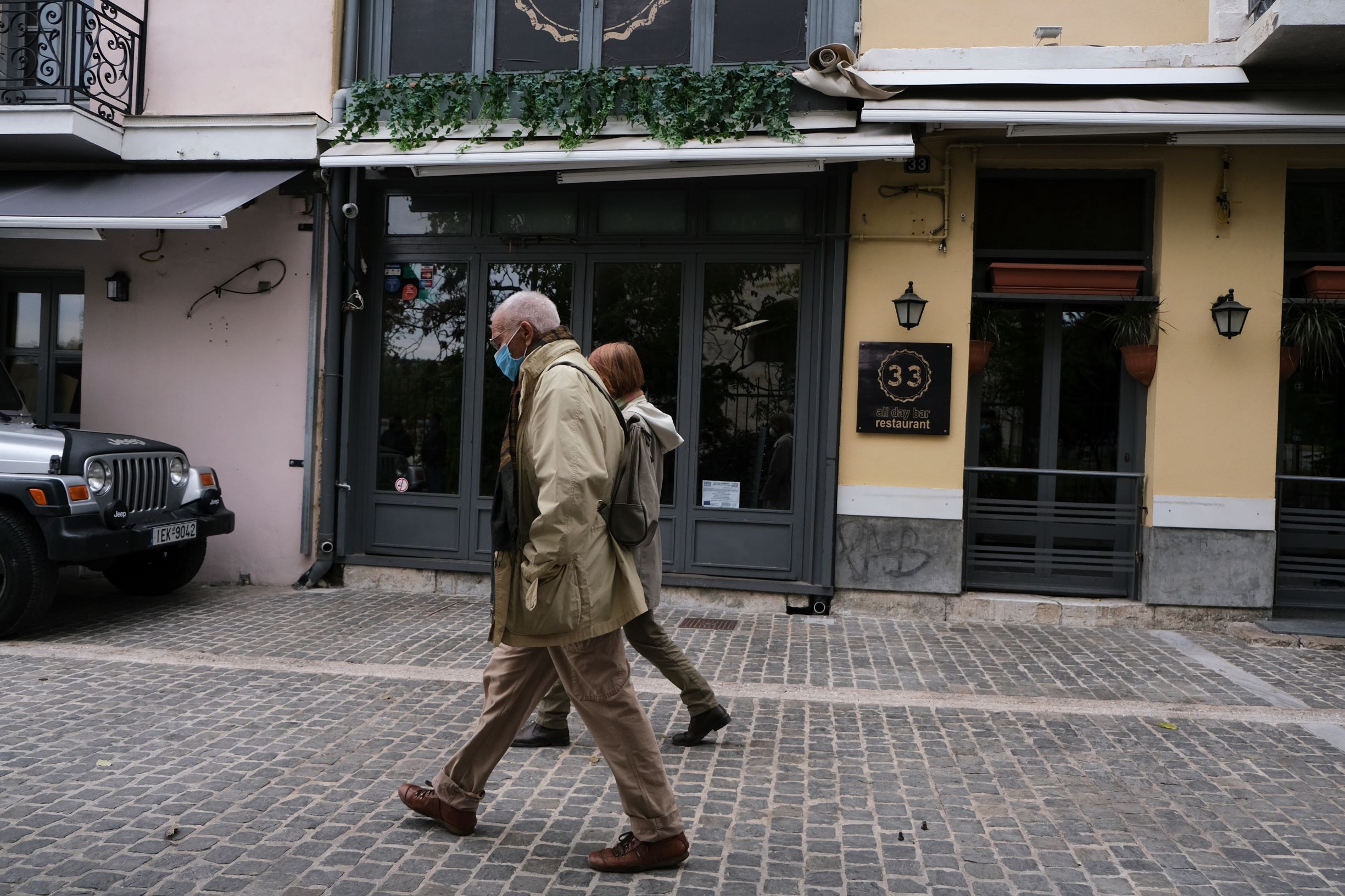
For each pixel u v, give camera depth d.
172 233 8.73
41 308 9.12
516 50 8.33
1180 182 7.64
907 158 7.33
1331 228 7.88
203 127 8.49
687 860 3.32
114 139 8.45
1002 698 5.51
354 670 5.82
